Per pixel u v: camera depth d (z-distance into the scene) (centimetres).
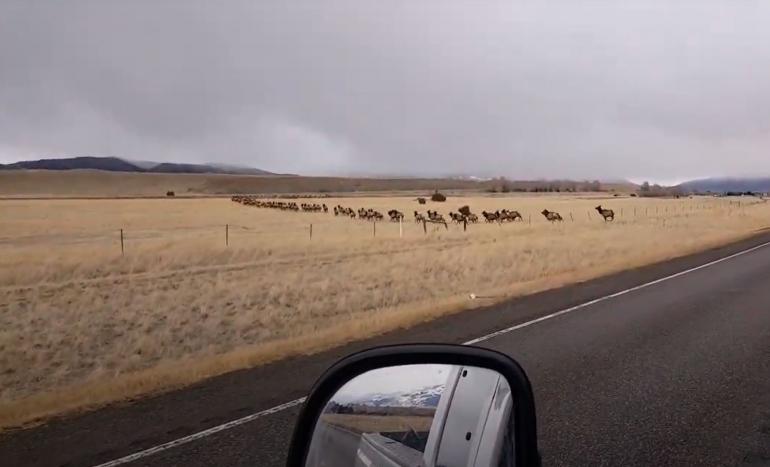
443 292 1686
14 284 1795
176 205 9712
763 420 664
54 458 572
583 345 1014
